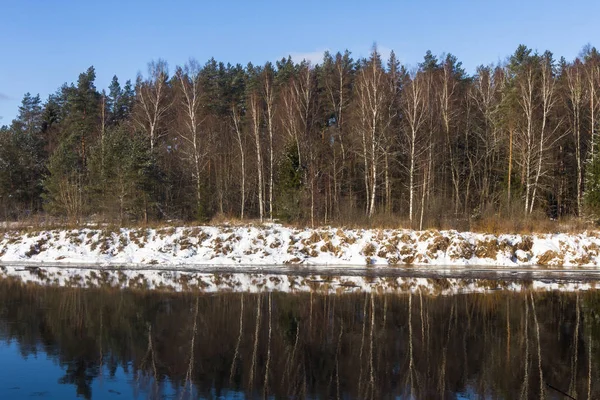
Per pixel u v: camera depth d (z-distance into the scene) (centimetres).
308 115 4600
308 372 1159
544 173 3784
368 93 3841
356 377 1129
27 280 2506
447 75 4562
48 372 1148
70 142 4778
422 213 3262
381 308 1861
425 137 4100
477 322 1656
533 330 1554
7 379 1100
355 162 4591
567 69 4559
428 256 3025
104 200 3594
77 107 5369
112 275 2677
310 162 3928
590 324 1631
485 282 2459
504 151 4588
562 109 4572
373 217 3472
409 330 1548
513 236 3122
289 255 3086
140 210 3594
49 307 1866
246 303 1945
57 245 3244
